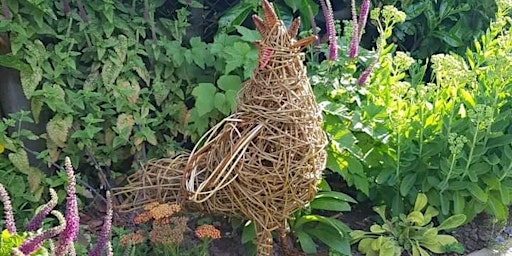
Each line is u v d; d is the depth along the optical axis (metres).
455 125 2.55
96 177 2.78
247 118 1.99
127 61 2.67
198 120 2.65
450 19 3.69
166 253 2.17
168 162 2.35
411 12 3.45
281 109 1.94
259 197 2.00
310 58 2.78
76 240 2.30
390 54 2.80
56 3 2.55
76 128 2.62
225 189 2.03
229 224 2.56
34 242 1.35
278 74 1.94
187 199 2.17
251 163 1.96
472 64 2.63
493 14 3.59
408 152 2.58
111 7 2.62
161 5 2.92
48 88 2.46
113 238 2.33
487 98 2.57
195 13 3.03
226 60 2.65
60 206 2.61
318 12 3.27
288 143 1.96
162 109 2.80
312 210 2.63
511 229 2.69
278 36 1.92
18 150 2.45
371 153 2.61
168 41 2.79
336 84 2.51
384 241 2.42
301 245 2.36
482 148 2.52
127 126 2.63
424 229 2.49
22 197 2.47
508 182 2.61
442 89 2.62
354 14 2.51
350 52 2.52
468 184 2.53
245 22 3.19
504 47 2.56
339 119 2.44
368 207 2.80
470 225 2.70
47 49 2.56
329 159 2.45
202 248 2.27
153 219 2.29
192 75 2.85
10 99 2.56
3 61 2.41
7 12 2.37
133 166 2.72
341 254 2.38
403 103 2.62
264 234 2.08
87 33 2.62
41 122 2.62
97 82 2.63
